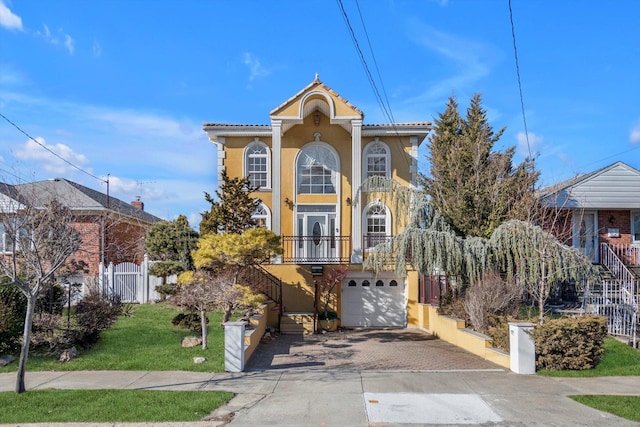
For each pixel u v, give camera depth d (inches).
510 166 729.0
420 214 576.4
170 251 840.9
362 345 548.4
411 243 549.3
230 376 379.6
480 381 366.0
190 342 472.1
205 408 289.3
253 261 581.0
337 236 754.2
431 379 372.2
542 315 439.8
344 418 278.1
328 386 349.7
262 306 589.3
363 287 727.1
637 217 750.5
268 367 419.8
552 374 386.6
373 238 745.0
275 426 264.8
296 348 526.3
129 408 288.0
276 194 733.3
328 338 606.5
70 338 448.5
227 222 617.3
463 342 515.2
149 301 712.4
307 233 765.9
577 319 410.3
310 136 773.3
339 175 768.3
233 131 760.3
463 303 555.5
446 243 540.7
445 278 612.1
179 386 345.7
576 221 744.3
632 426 265.4
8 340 426.0
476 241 545.6
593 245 737.6
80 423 264.1
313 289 705.0
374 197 663.1
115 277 713.0
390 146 773.3
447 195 711.1
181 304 520.7
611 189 716.0
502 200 603.8
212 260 538.0
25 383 352.5
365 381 365.1
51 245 371.2
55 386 343.3
